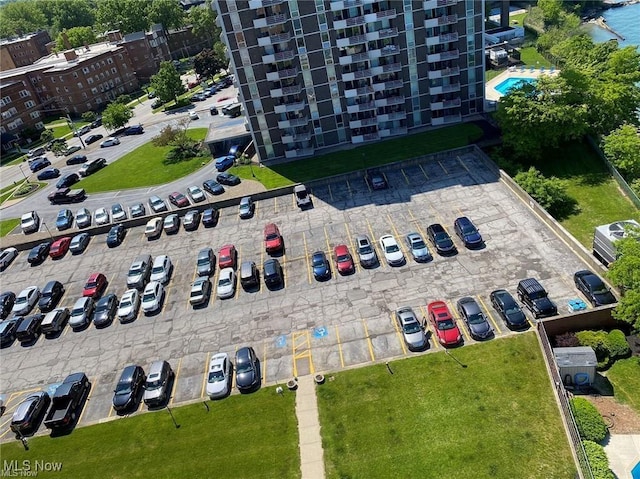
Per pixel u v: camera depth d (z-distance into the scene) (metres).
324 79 69.44
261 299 48.44
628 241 38.97
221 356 40.81
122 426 38.09
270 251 53.91
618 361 36.69
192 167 79.31
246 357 40.22
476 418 33.47
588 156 61.31
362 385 37.28
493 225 51.56
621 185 55.19
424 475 30.80
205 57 126.75
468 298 41.75
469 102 73.75
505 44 110.44
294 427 35.19
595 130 63.16
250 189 67.44
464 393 35.22
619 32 119.94
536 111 59.16
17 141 116.81
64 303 53.81
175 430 36.75
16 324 51.19
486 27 131.25
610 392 34.78
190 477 33.22
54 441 38.06
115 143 98.88
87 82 130.00
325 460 32.69
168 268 54.53
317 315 45.06
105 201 74.75
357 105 70.88
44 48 179.88
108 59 137.12
